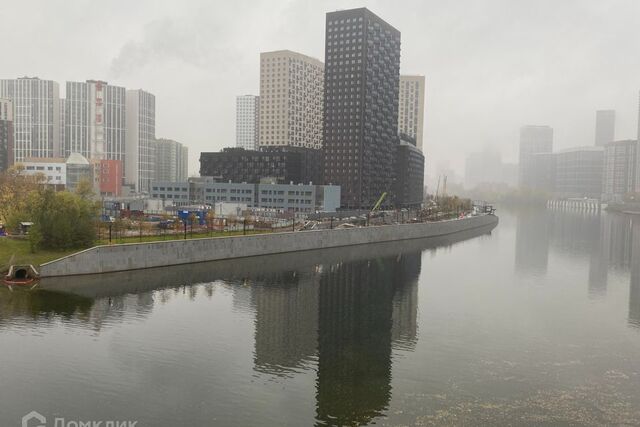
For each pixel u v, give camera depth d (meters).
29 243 118.44
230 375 64.31
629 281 131.38
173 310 92.44
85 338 76.00
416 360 70.88
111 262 117.75
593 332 85.12
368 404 56.81
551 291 117.75
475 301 106.38
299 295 108.75
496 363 69.81
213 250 139.50
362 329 84.94
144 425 51.81
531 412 55.12
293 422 52.78
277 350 73.88
